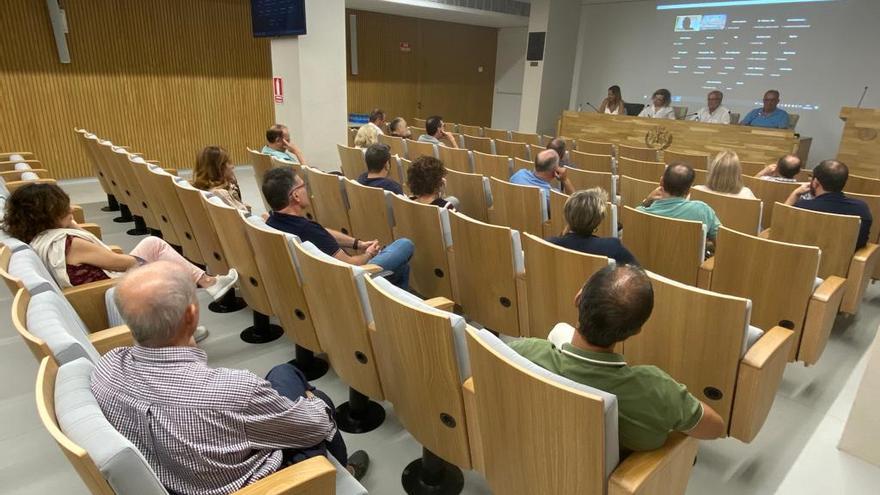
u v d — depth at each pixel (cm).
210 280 255
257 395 113
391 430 208
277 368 152
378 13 946
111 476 87
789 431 212
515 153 604
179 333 112
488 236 226
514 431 116
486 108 1201
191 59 705
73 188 616
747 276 228
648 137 710
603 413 96
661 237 255
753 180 392
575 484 109
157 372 107
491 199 372
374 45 959
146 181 347
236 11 727
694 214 269
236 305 309
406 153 539
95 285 202
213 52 721
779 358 174
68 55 609
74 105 630
